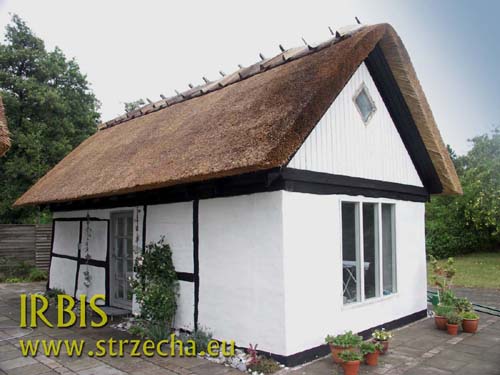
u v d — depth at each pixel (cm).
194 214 530
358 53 490
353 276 526
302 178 453
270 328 431
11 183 1288
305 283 446
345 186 517
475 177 1427
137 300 559
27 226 1112
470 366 425
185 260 539
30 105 1330
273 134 410
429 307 739
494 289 952
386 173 602
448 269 650
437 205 1573
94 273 741
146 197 614
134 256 621
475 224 1405
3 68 1325
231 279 477
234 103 576
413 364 432
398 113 631
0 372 418
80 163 805
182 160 490
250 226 461
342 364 399
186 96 799
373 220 573
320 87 441
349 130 537
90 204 766
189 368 423
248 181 459
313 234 462
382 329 535
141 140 690
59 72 1409
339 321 486
